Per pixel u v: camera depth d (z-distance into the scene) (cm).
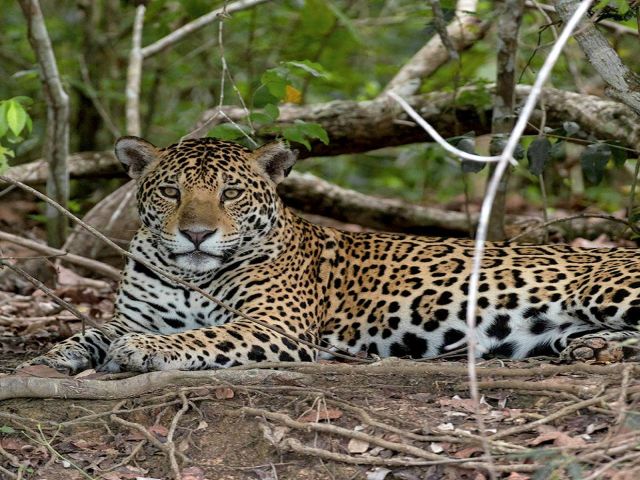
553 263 1071
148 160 1096
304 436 805
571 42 1544
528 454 696
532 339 1042
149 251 1080
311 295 1088
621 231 1524
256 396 860
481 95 1387
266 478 768
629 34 1450
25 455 818
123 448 820
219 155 1063
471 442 758
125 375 922
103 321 1289
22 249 1533
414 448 759
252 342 972
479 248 575
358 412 816
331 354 1052
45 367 950
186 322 1090
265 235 1077
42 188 1770
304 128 1189
